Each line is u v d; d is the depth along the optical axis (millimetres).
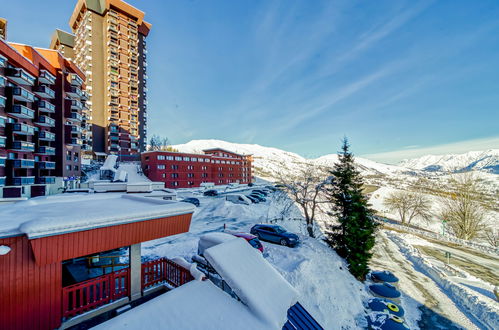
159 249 14352
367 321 11273
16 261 4895
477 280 16266
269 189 57844
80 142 43656
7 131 29000
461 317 12031
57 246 4973
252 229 18359
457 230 32625
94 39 72562
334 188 17688
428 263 19359
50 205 8367
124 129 75188
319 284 12227
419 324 11445
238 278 5438
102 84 73625
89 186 33094
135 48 81125
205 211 27984
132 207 7543
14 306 4863
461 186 32906
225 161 72062
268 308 4934
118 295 6723
